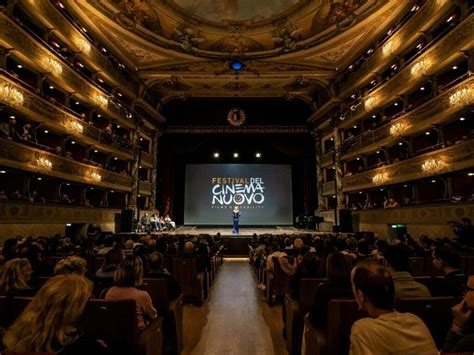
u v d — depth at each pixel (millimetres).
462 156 11234
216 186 22766
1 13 10031
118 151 17719
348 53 17125
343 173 19406
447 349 2035
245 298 6871
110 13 14328
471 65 10844
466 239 7652
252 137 24016
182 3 15406
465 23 10641
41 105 12234
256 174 22891
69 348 1363
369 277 1632
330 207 21406
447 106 11750
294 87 21172
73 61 14438
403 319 1516
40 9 11633
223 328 4918
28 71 12672
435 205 12102
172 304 3859
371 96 16359
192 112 23469
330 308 2406
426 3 12219
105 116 17141
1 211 10055
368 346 1440
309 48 16938
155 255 4195
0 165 10586
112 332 2422
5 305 2420
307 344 2947
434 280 3248
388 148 16578
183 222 23281
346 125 19016
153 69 18703
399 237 14672
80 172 14625
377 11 13969
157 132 22375
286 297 4219
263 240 10359
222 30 17016
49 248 7902
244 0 15750
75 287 1462
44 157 12336
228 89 21516
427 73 12750
